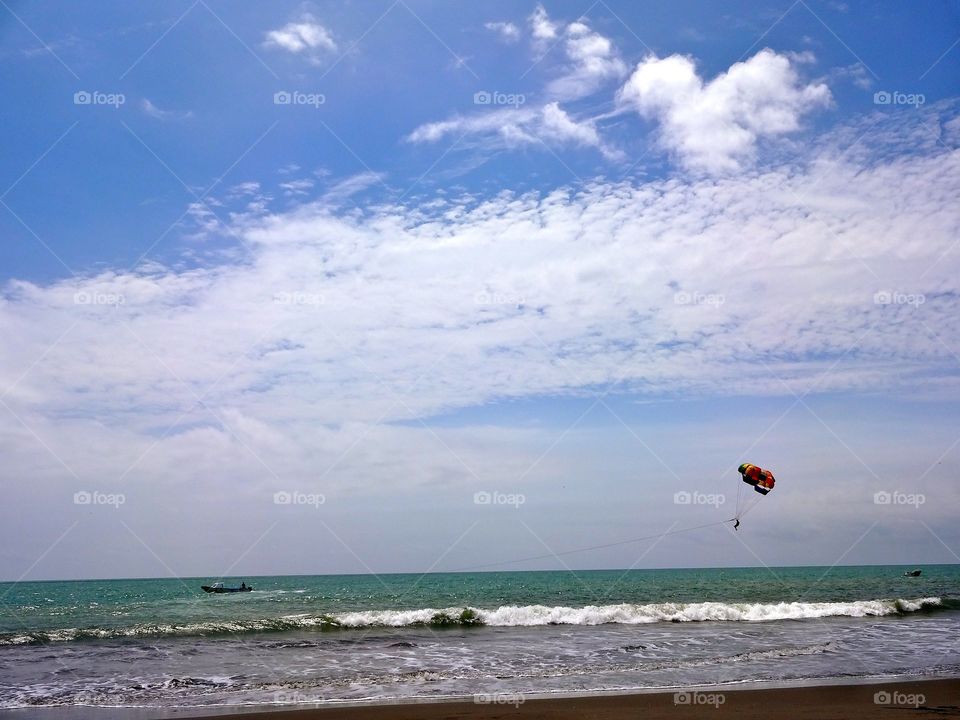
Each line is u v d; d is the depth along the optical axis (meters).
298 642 22.69
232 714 13.19
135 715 13.29
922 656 19.22
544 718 12.52
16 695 15.21
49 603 46.75
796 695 14.24
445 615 28.27
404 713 13.03
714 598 44.66
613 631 25.16
